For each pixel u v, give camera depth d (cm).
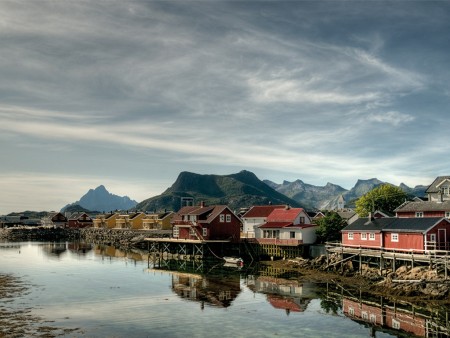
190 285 5622
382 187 10031
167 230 14438
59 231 18600
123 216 18412
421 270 5066
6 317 3925
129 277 6334
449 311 4138
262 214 10344
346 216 11781
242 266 7631
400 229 6028
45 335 3403
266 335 3450
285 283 5725
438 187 8525
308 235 8138
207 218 9338
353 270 6238
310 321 3856
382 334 3472
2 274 6581
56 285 5594
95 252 10731
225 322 3822
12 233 18662
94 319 3894
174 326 3688
